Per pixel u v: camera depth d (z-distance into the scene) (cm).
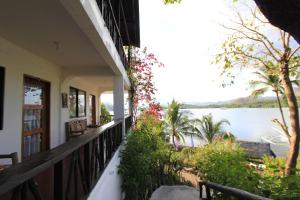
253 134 4759
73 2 287
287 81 1038
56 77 732
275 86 1415
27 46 513
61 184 220
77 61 677
